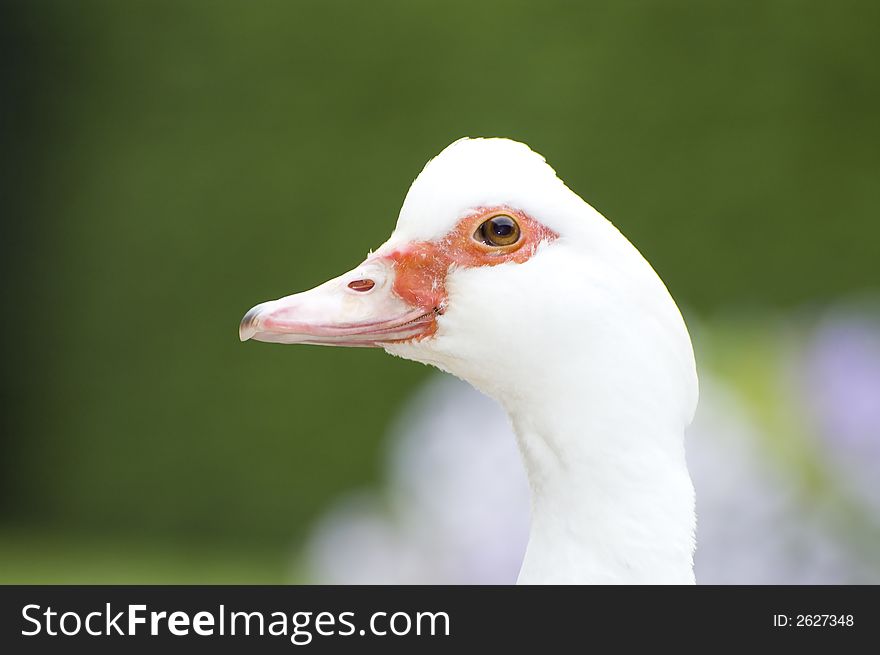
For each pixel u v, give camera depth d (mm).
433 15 12398
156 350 13547
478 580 6922
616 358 4352
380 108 12625
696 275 12008
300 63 12797
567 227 4438
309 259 12945
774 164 11867
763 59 11875
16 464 14281
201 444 13531
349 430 13070
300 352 13133
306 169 12867
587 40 12070
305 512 13328
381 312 4621
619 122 12062
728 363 6898
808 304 11875
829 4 11750
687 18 11945
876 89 11750
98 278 13664
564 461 4438
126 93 13383
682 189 11992
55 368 13938
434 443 7160
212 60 13070
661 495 4328
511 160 4551
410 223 4652
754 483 6555
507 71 12266
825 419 6660
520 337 4445
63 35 13531
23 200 13898
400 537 7207
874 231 11797
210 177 13180
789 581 6566
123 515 13898
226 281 13250
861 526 6598
